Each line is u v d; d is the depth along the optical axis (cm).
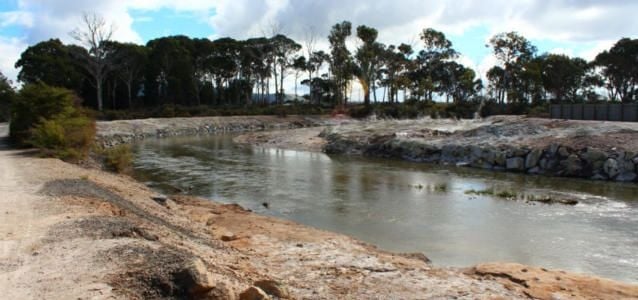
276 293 808
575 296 897
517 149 2912
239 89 9394
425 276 993
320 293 866
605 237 1484
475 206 1920
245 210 1836
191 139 5500
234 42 9025
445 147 3331
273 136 5238
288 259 1124
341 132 4653
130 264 833
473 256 1317
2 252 907
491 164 2995
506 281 988
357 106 8531
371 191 2262
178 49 8231
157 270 790
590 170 2597
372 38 8069
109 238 989
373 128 4938
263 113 7812
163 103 8069
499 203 1970
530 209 1859
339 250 1221
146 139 5534
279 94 9456
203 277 751
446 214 1791
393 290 893
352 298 843
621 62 7625
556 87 7981
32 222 1116
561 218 1716
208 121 7006
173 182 2564
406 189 2305
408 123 5556
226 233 1407
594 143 2722
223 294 747
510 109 7450
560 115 4275
